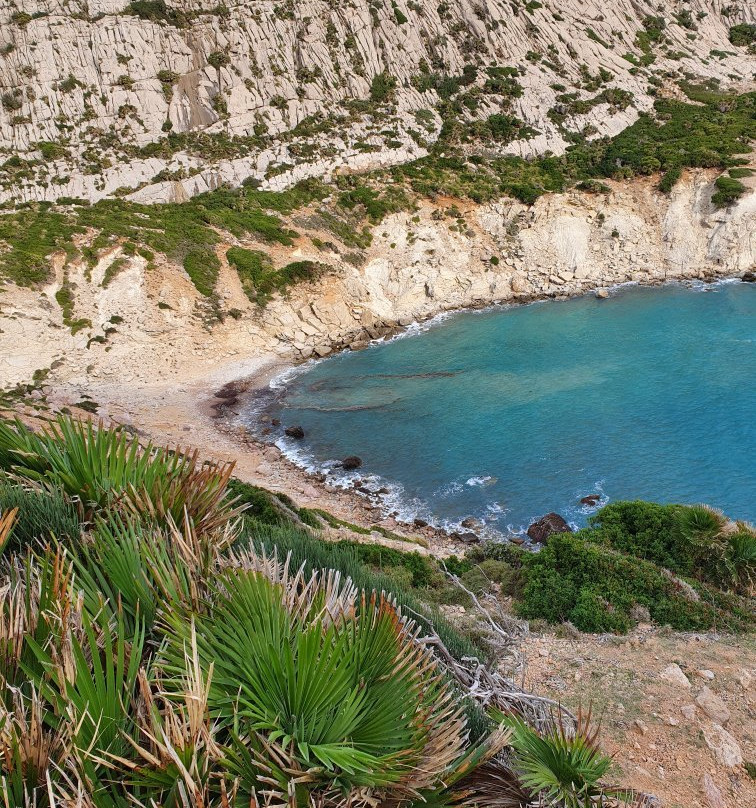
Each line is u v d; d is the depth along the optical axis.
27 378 44.94
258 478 36.50
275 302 54.50
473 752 5.14
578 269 65.50
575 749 5.79
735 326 52.09
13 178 66.69
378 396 46.34
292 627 5.26
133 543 5.73
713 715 10.95
